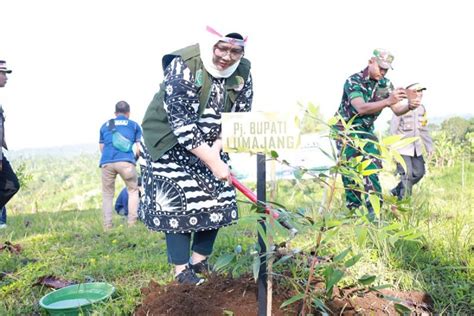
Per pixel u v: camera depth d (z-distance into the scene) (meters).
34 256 4.95
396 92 4.64
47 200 15.14
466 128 11.87
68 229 6.77
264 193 2.47
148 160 3.34
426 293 3.28
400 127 6.38
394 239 2.25
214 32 2.96
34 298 3.66
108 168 6.78
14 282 3.88
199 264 3.52
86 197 16.66
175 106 3.01
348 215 2.34
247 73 3.25
